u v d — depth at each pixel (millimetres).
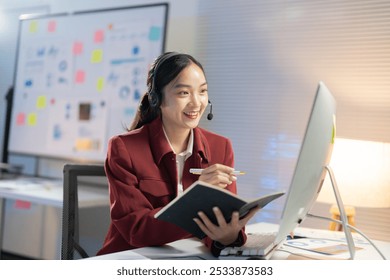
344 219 1349
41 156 3512
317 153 1180
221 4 2975
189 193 1105
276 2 2791
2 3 3947
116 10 3234
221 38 2967
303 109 2686
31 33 3641
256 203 1178
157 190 1562
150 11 3092
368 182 1903
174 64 1503
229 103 2926
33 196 2748
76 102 3373
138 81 3107
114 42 3230
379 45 2490
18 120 3652
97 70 3295
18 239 3768
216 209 1157
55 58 3500
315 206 2621
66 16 3471
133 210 1466
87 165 1759
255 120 2838
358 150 1922
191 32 3066
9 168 3654
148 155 1604
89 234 1689
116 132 3176
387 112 2457
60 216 3525
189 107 1511
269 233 1536
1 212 3260
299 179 1104
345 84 2570
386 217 2473
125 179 1524
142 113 1711
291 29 2742
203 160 1706
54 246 3549
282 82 2756
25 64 3650
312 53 2672
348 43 2572
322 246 1542
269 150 2785
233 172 1306
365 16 2533
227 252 1260
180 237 1384
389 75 2457
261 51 2830
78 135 3344
